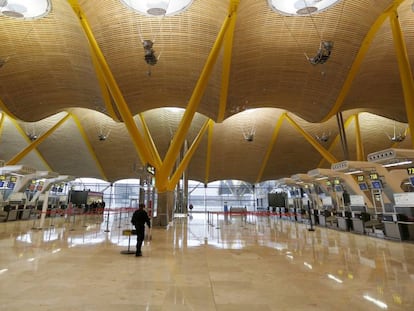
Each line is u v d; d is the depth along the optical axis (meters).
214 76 17.22
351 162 15.08
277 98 20.73
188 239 12.33
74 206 29.94
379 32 15.12
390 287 5.16
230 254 8.65
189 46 15.34
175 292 4.81
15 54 16.77
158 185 17.78
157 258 7.90
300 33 15.22
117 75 16.67
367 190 16.58
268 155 39.69
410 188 14.47
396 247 10.15
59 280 5.48
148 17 13.93
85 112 30.64
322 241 11.81
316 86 18.66
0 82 18.22
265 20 14.41
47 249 9.11
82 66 17.50
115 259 7.67
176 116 31.56
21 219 23.30
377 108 22.38
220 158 40.31
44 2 13.72
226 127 34.22
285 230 17.03
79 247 9.66
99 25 14.04
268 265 7.07
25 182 22.59
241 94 19.59
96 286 5.10
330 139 35.16
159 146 37.00
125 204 48.78
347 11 13.89
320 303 4.30
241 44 15.48
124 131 34.69
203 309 4.02
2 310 3.88
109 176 43.81
